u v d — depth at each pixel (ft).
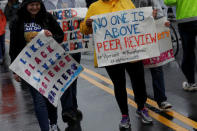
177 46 26.81
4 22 32.35
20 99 21.02
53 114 15.34
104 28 14.90
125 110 15.69
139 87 15.75
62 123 16.96
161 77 17.06
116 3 15.11
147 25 14.97
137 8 14.85
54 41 14.25
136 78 15.62
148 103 18.62
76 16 16.98
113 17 14.83
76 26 16.93
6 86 24.17
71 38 16.97
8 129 16.67
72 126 16.47
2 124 17.30
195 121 16.02
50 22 14.69
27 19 14.12
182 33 19.60
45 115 14.20
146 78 23.21
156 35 15.03
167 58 16.69
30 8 13.84
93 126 16.31
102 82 22.91
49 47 14.28
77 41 17.04
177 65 25.50
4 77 26.78
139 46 15.03
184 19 19.11
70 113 16.89
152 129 15.46
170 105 17.11
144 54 15.08
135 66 15.47
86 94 20.81
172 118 16.48
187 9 18.97
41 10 14.30
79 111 17.97
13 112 18.86
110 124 16.37
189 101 18.54
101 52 15.03
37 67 14.29
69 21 16.94
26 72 14.03
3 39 32.58
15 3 26.32
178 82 21.84
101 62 15.06
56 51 14.44
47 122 14.23
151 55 15.11
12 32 14.01
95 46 14.99
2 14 32.17
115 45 14.99
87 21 14.92
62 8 17.25
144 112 16.12
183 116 16.63
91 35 17.06
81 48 17.07
